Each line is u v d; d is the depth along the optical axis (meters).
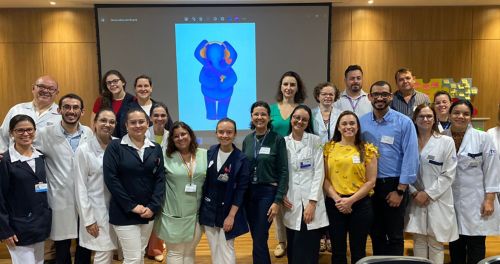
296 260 2.80
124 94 3.53
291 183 2.80
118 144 2.50
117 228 2.52
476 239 2.96
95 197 2.57
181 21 5.86
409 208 2.95
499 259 1.69
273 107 3.25
